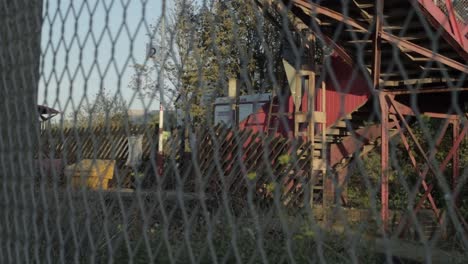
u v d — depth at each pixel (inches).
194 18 87.7
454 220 70.1
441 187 69.4
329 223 82.7
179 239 102.0
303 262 94.0
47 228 111.1
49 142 111.0
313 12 80.7
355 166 76.0
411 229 74.7
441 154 328.8
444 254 100.8
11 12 117.5
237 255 93.8
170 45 89.7
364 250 107.4
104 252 110.3
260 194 106.7
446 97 366.6
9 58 118.2
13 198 118.3
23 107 115.0
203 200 93.6
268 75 81.4
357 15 311.7
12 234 119.6
